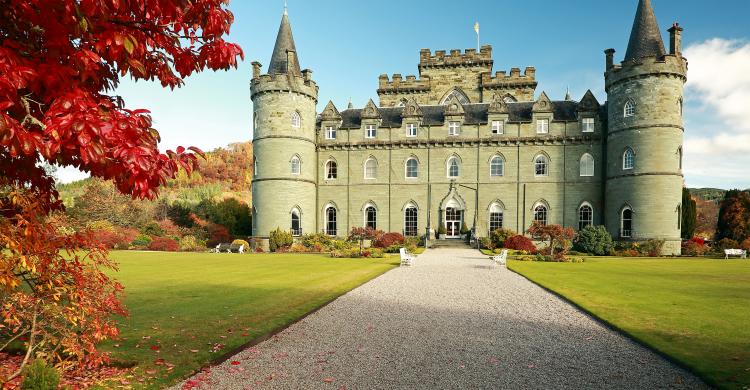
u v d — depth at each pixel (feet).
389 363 25.38
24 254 16.25
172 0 14.57
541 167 141.79
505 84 167.73
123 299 43.45
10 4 13.33
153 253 118.32
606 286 54.75
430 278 63.36
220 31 16.71
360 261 91.20
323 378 22.91
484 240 133.90
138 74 17.15
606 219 132.77
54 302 19.56
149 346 27.37
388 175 149.28
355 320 35.96
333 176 153.07
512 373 24.00
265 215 138.00
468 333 32.19
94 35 14.51
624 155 126.21
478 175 144.66
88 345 20.77
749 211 146.10
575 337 31.32
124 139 12.82
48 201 19.11
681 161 123.54
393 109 158.51
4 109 12.68
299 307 40.06
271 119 138.72
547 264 86.53
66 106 12.37
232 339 29.12
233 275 64.03
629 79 125.18
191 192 271.08
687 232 152.66
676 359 25.82
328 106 154.30
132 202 176.24
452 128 147.33
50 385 17.06
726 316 37.06
